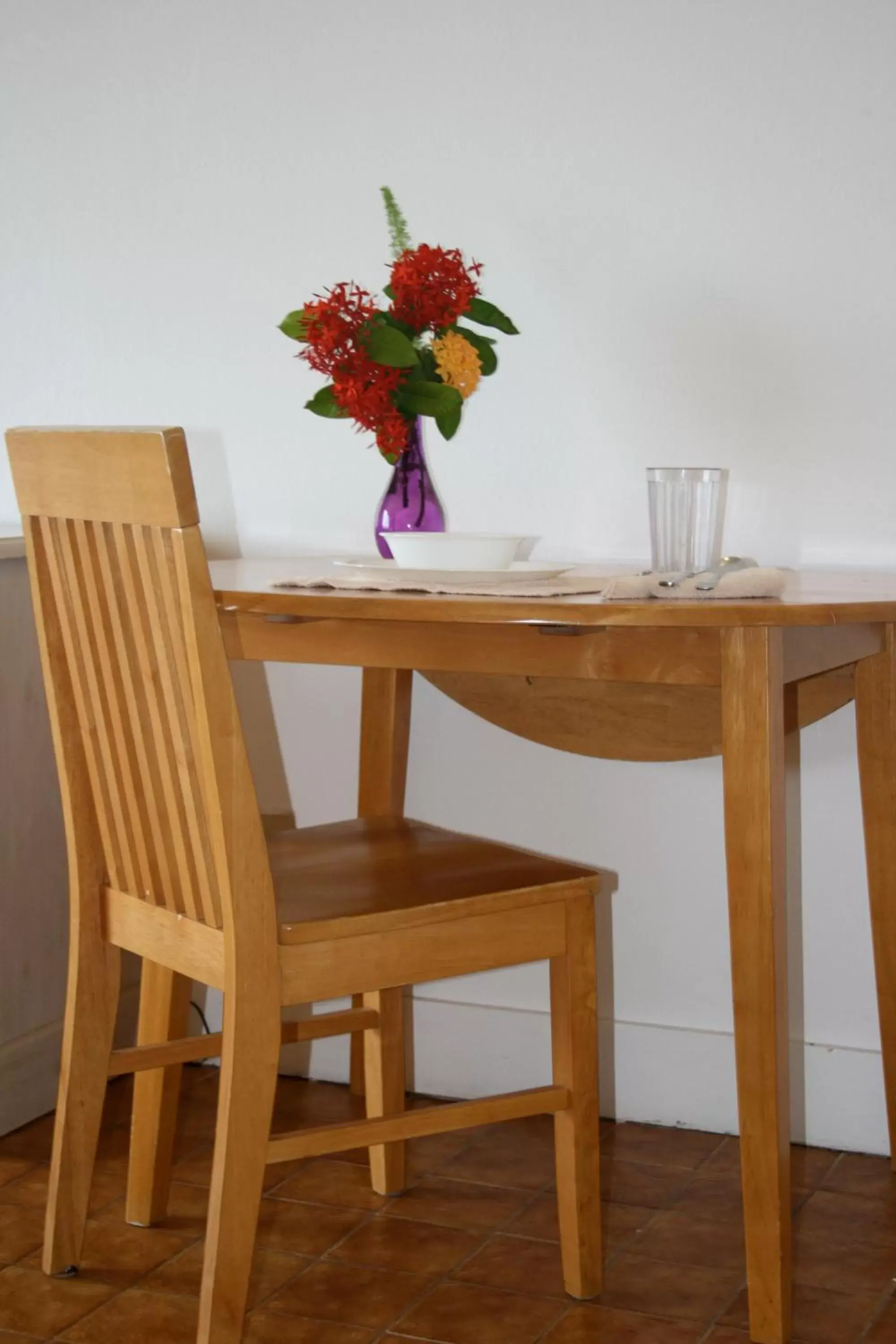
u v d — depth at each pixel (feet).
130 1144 6.33
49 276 8.09
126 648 5.01
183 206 7.77
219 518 7.93
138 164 7.84
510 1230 6.14
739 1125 5.77
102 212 7.94
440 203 7.30
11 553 6.98
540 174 7.10
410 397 6.19
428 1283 5.68
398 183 7.36
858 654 5.91
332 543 7.72
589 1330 5.33
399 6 7.26
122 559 4.87
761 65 6.68
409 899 5.11
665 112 6.86
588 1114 5.47
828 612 4.73
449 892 5.19
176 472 4.56
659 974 7.29
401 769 7.33
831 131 6.61
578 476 7.23
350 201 7.46
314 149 7.49
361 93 7.38
